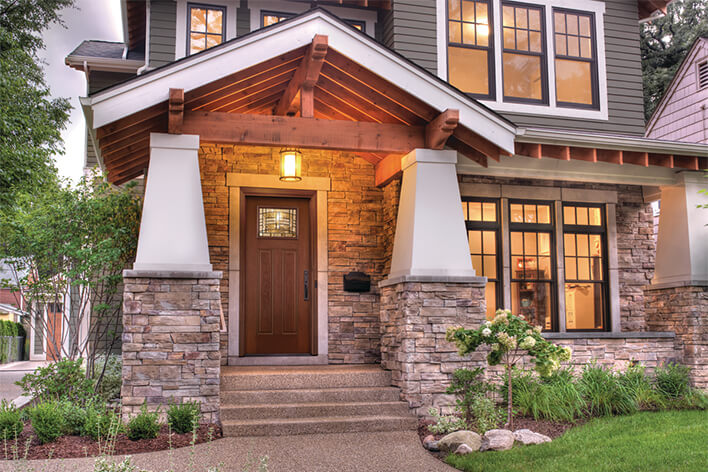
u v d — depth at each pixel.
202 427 6.38
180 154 6.89
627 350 8.76
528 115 9.91
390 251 8.62
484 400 6.86
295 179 8.66
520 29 10.16
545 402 7.05
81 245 7.52
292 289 8.89
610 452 5.54
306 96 7.27
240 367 8.25
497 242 9.37
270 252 8.88
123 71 10.04
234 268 8.57
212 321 6.58
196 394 6.49
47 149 16.20
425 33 9.64
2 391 11.39
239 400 7.00
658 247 9.74
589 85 10.41
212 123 6.98
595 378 7.71
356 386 7.56
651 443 5.80
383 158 8.84
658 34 21.73
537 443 6.01
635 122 10.46
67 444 5.76
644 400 7.80
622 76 10.52
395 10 9.58
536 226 9.58
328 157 9.11
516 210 9.54
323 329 8.77
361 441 6.26
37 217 7.52
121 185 9.11
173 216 6.74
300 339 8.83
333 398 7.21
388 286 7.86
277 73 7.35
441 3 9.76
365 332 8.91
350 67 7.17
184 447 5.80
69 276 7.18
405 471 5.29
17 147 14.29
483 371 7.13
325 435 6.47
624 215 10.04
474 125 7.43
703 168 9.12
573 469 5.07
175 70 6.57
